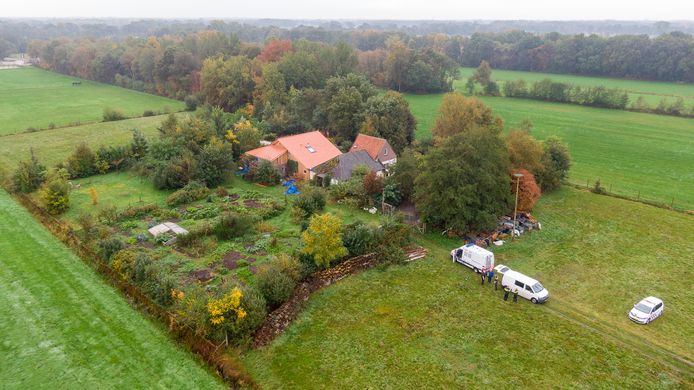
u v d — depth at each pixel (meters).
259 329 28.05
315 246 33.75
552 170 55.38
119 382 23.27
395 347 27.94
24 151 66.69
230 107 98.81
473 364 26.72
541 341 28.97
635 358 27.59
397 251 38.44
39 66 177.00
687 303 33.56
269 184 55.84
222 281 33.56
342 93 74.25
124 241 39.34
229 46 126.69
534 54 167.12
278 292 29.97
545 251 41.22
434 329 29.83
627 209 51.09
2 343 25.69
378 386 24.80
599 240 43.44
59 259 35.19
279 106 84.88
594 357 27.61
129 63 137.62
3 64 189.75
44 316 28.14
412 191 48.53
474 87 135.50
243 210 47.00
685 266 38.69
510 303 33.12
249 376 24.56
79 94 121.00
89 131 79.31
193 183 51.47
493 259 36.66
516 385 25.20
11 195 49.22
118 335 26.78
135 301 29.92
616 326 30.80
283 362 26.34
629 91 124.12
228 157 56.19
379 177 50.62
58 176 50.91
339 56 107.69
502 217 46.72
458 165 41.22
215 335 26.31
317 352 27.28
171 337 26.89
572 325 30.75
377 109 71.94
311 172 56.56
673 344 29.06
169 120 68.19
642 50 140.50
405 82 128.75
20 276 32.44
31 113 95.44
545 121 95.81
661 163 69.12
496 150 43.75
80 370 23.95
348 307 31.83
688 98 113.06
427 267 37.81
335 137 74.75
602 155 73.31
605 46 149.00
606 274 37.44
